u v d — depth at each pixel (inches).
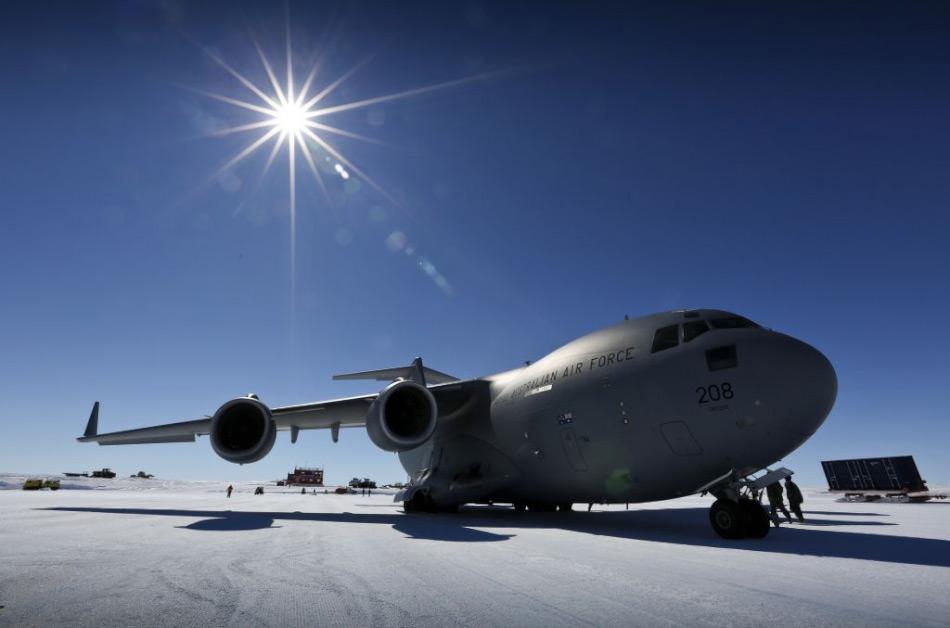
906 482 1117.1
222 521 399.2
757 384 297.1
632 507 735.1
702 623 117.7
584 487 415.2
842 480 1225.4
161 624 115.3
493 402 496.4
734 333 321.1
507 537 291.7
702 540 286.5
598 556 218.4
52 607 129.6
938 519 502.3
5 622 116.7
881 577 173.8
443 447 563.2
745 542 277.7
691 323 343.3
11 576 168.9
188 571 178.1
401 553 223.8
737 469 311.4
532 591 149.0
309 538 280.4
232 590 148.9
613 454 365.4
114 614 123.3
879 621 119.6
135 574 172.4
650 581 164.2
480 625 115.4
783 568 191.3
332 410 564.7
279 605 132.2
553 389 410.0
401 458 748.6
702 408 311.3
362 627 113.2
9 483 2810.0
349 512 553.0
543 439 422.0
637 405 342.6
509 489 494.0
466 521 421.4
